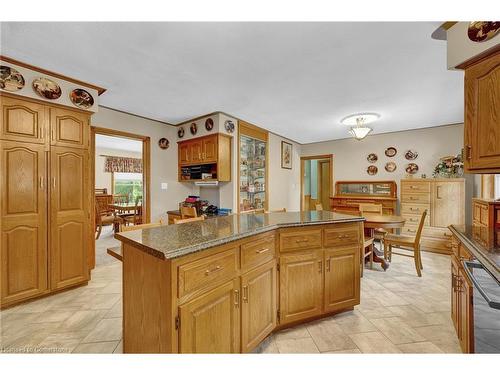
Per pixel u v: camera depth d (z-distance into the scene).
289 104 3.30
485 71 1.49
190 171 4.17
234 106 3.39
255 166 4.63
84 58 2.11
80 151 2.60
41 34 1.77
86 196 2.66
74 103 2.53
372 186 5.11
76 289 2.59
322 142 5.82
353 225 2.11
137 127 3.81
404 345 1.70
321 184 7.27
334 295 2.01
